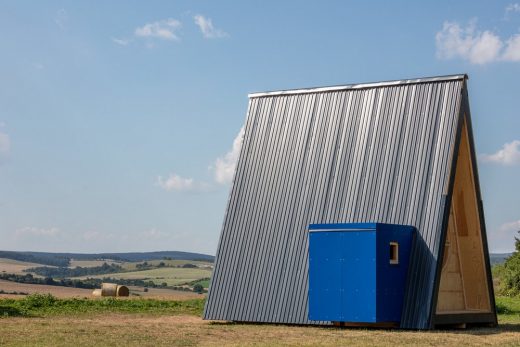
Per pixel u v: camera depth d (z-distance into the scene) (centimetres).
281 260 2377
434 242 2162
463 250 2452
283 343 1691
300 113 2555
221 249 2506
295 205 2427
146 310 2895
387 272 2112
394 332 2033
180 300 3419
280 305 2319
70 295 4366
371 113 2414
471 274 2442
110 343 1653
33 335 1812
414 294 2150
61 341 1684
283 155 2523
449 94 2305
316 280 2186
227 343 1686
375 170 2331
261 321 2338
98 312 2755
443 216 2173
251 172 2561
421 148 2281
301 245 2359
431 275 2141
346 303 2120
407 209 2234
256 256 2430
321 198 2388
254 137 2612
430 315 2109
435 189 2212
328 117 2492
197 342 1706
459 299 2416
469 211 2430
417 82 2370
